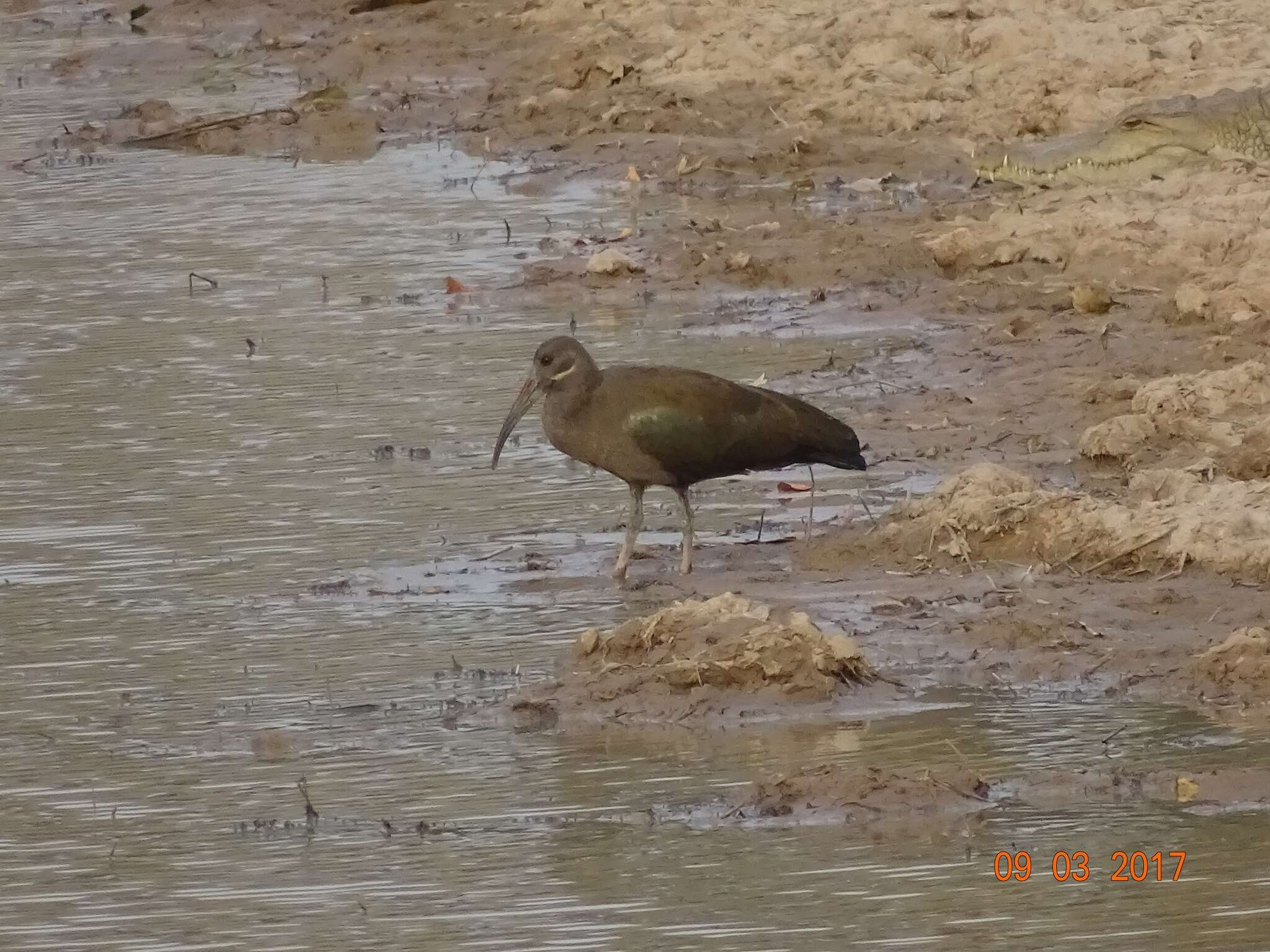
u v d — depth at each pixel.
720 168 24.56
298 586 13.69
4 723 11.78
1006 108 25.92
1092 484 14.77
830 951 9.06
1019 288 19.75
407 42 31.34
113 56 32.12
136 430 16.86
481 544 14.31
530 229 22.67
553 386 13.52
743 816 10.38
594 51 28.50
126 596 13.57
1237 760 10.72
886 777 10.55
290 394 17.66
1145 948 8.98
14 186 25.31
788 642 11.84
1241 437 15.16
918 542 13.67
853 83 26.66
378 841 10.27
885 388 17.22
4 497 15.40
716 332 19.02
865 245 21.25
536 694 11.84
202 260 21.94
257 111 28.05
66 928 9.52
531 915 9.48
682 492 13.67
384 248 22.19
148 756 11.34
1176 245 20.30
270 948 9.27
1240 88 25.64
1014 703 11.56
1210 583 12.91
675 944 9.17
